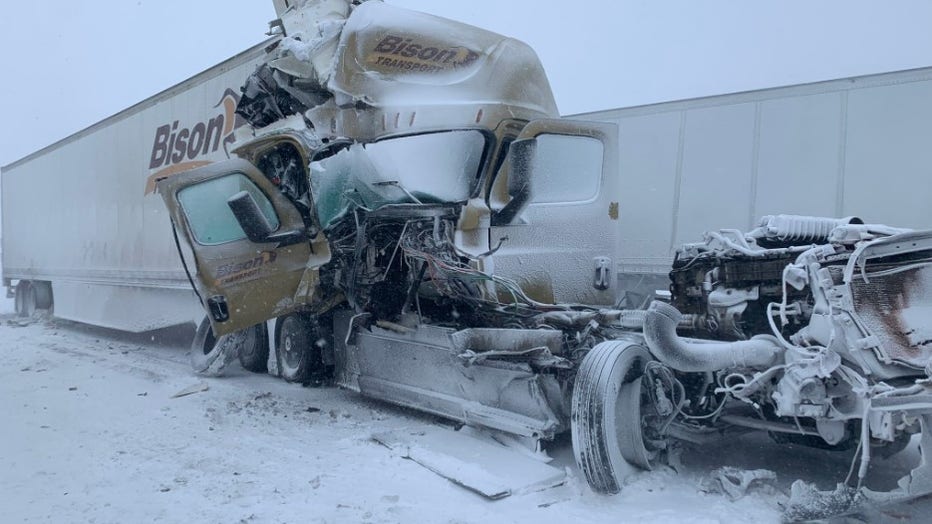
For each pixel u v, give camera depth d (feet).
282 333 27.30
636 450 14.69
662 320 13.69
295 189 21.27
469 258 18.19
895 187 26.40
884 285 13.00
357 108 20.99
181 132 33.14
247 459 17.04
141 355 35.63
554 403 16.48
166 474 15.99
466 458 16.26
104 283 42.04
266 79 24.18
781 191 29.19
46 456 17.47
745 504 13.46
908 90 26.25
